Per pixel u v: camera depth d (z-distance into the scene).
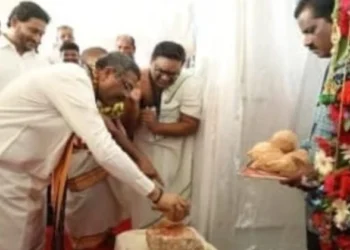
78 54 2.66
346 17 1.18
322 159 1.26
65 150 1.48
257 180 1.98
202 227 2.05
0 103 1.48
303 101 1.97
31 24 2.20
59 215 1.49
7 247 1.50
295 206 1.98
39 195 1.57
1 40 2.29
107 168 1.39
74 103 1.38
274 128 1.97
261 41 1.94
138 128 2.06
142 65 2.78
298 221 1.99
